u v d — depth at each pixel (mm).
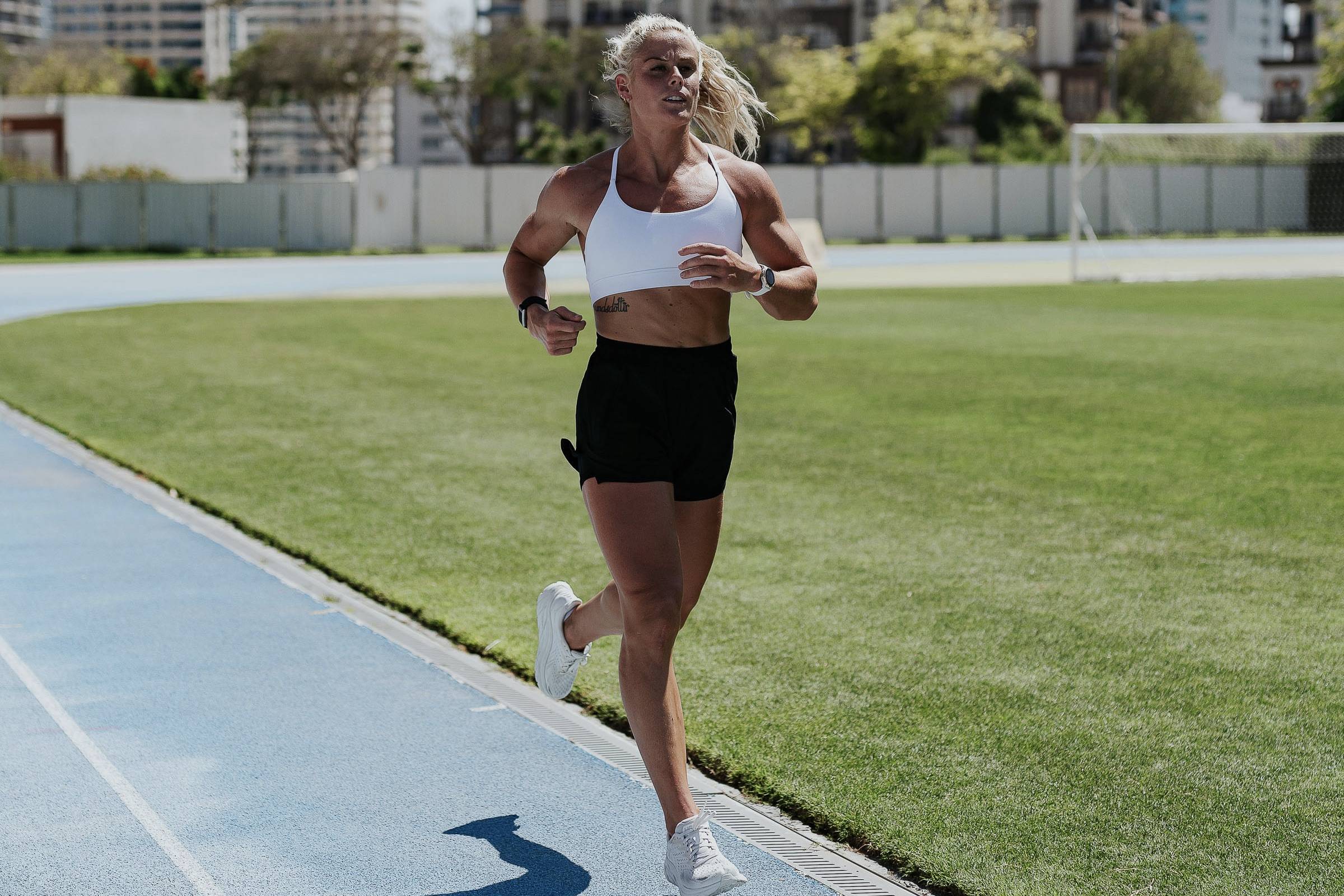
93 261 38188
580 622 4230
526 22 81000
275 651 5801
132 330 19812
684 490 3891
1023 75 72062
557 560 7270
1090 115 85688
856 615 6203
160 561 7348
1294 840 3885
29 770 4492
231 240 44438
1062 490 8906
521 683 5387
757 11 74250
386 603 6539
